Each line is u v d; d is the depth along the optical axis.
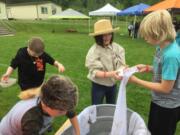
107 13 20.52
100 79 2.77
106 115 2.27
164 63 1.79
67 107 1.35
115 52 2.75
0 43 13.66
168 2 12.41
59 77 1.40
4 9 36.34
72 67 7.27
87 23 32.47
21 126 1.41
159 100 2.00
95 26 2.68
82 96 4.69
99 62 2.67
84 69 6.99
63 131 2.01
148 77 5.98
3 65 7.68
